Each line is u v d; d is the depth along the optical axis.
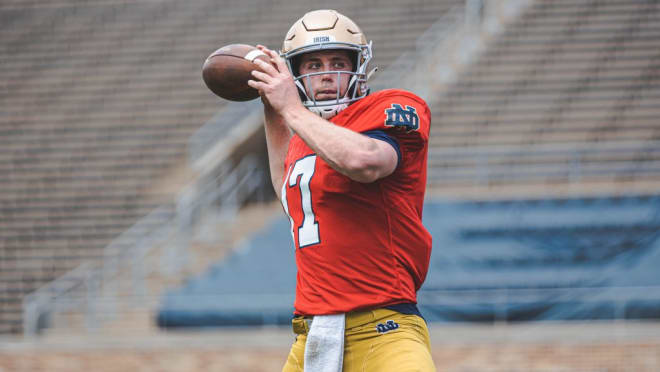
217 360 20.11
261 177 32.56
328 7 38.72
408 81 33.25
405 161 6.06
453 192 27.66
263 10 39.22
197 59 37.06
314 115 5.75
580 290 22.20
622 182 27.30
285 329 23.16
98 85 36.22
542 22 34.88
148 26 39.38
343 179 6.02
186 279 26.00
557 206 24.88
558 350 19.44
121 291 25.92
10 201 30.77
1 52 38.69
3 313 26.50
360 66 6.36
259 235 26.77
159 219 29.30
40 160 32.50
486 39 34.78
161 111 34.38
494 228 24.64
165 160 32.28
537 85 31.73
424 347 6.11
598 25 34.19
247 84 6.47
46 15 40.88
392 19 37.31
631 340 19.84
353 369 6.17
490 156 29.00
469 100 31.59
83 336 23.52
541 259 23.58
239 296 23.92
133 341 22.28
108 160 32.44
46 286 27.16
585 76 31.83
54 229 29.59
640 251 23.20
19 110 35.09
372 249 6.13
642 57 32.34
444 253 24.19
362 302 6.11
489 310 21.78
